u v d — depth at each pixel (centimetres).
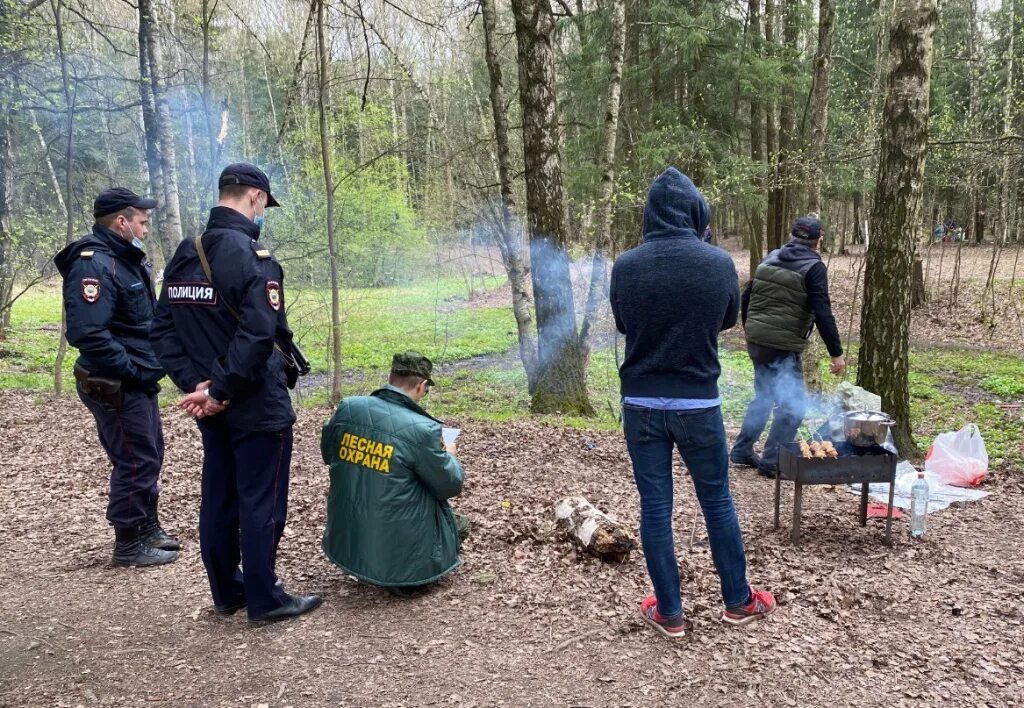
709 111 1603
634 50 1585
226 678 262
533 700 248
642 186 1200
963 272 2067
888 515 389
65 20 1065
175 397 861
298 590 335
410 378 327
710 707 244
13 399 848
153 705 245
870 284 567
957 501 471
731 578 291
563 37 1608
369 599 325
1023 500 474
